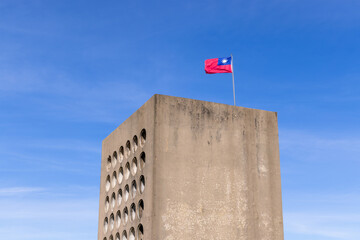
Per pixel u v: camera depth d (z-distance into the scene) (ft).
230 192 107.55
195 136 107.45
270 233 109.60
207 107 111.24
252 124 115.85
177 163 103.71
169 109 106.52
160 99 106.22
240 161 111.14
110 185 127.03
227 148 110.52
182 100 108.58
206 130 109.19
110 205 124.98
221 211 105.19
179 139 105.50
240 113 115.03
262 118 117.80
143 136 110.42
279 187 114.42
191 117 108.37
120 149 122.62
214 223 103.65
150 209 99.19
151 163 102.12
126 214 114.32
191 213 101.91
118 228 117.08
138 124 112.27
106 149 134.00
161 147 103.14
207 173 106.22
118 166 122.21
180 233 99.66
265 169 114.01
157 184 100.48
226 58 120.37
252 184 110.93
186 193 102.68
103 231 127.24
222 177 107.65
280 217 112.06
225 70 119.44
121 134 122.72
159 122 104.58
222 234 103.76
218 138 110.11
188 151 105.70
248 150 113.19
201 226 102.12
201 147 107.34
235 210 106.93
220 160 108.68
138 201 105.81
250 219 108.06
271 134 117.70
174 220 99.81
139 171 107.86
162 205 99.66
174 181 102.27
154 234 97.19
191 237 100.48
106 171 131.44
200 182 104.88
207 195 104.78
